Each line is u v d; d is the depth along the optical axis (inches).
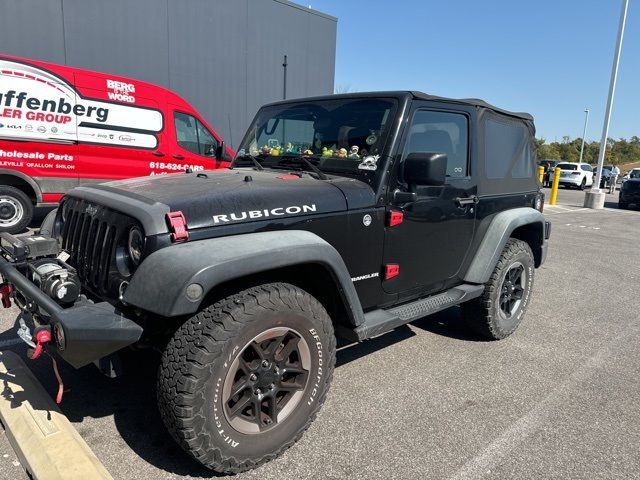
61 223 122.0
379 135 121.6
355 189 114.7
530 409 123.3
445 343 165.5
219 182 112.0
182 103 344.8
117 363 92.6
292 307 93.7
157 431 106.1
